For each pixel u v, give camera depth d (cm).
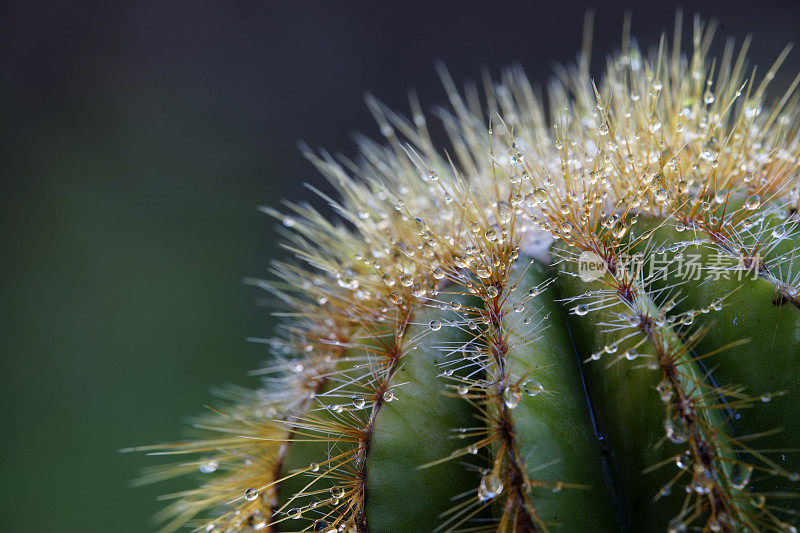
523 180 27
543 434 25
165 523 43
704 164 27
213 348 48
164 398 47
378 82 60
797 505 25
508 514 25
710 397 26
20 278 49
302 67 60
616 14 60
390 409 26
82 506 43
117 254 51
